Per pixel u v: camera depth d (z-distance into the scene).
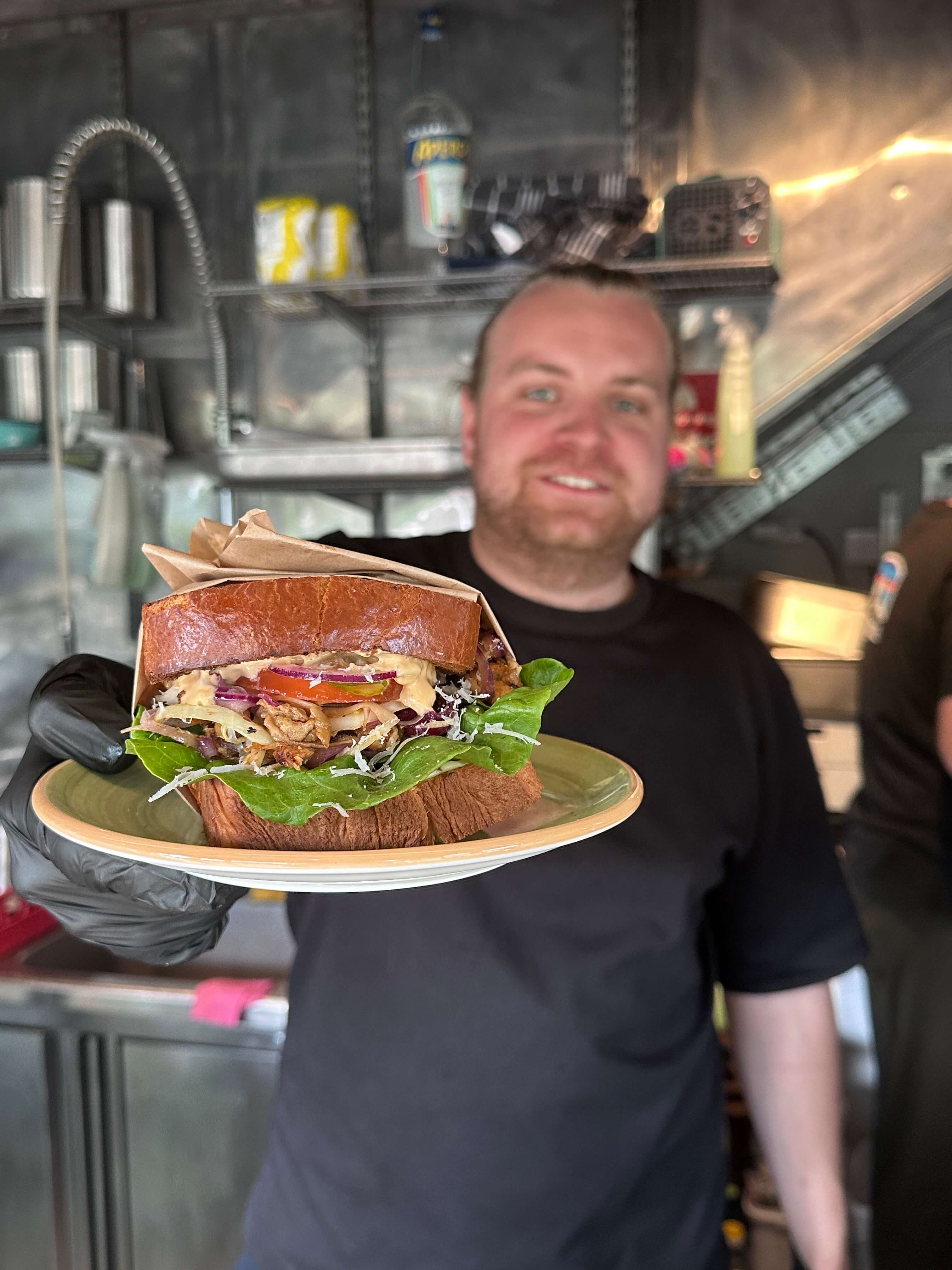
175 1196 1.61
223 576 0.69
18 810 0.76
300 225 2.29
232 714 0.65
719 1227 1.13
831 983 1.72
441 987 1.02
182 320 2.75
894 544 2.66
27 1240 1.66
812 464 2.69
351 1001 1.05
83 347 2.54
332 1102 1.04
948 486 2.62
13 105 2.82
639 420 1.26
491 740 0.69
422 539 1.35
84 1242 1.65
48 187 2.46
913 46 2.48
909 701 1.86
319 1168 1.04
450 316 2.66
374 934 1.05
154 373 2.77
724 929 1.21
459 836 0.69
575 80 2.58
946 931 1.79
